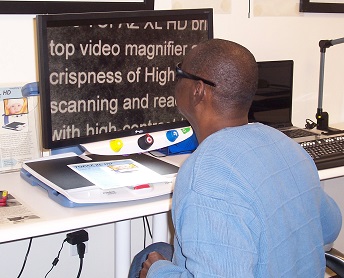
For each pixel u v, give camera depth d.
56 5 1.81
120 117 1.64
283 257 1.05
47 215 1.39
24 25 1.81
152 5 2.02
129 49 1.62
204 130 1.17
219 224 0.95
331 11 2.55
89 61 1.54
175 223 1.04
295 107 2.58
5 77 1.82
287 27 2.46
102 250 2.23
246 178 1.01
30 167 1.62
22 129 1.83
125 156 1.76
